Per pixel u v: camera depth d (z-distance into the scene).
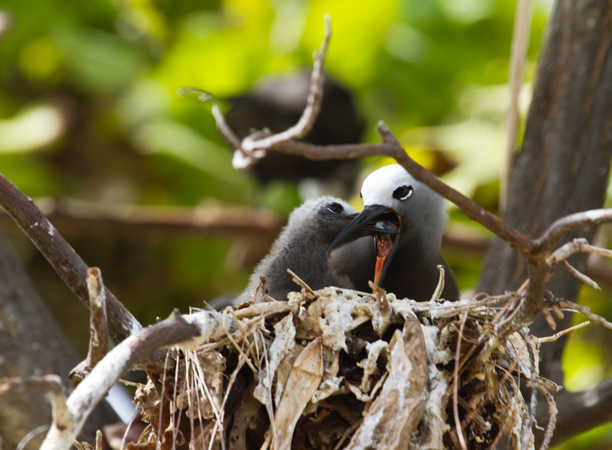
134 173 14.68
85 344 13.77
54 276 14.02
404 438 4.91
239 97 14.83
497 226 4.34
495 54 14.66
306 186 15.37
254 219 12.84
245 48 14.76
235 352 5.42
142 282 14.93
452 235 12.01
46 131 14.06
